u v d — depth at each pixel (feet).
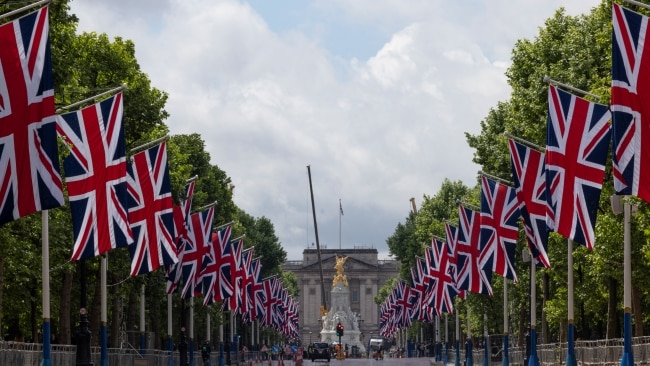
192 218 311.88
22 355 202.28
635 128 162.50
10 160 157.69
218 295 337.72
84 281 227.81
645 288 275.39
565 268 325.83
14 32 157.99
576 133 195.93
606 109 194.59
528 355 308.40
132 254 239.91
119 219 200.44
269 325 636.89
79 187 198.39
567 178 196.24
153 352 340.39
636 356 229.86
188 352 425.28
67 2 224.12
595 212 195.11
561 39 327.67
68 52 228.43
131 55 368.07
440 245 355.56
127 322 400.06
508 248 266.16
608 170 265.75
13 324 357.20
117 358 292.61
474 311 437.58
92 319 315.58
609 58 262.47
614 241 269.44
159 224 241.55
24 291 294.66
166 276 303.48
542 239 229.04
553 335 460.96
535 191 229.66
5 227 227.61
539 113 305.12
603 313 364.99
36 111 158.40
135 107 327.26
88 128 199.52
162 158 242.58
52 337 372.58
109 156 200.34
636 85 162.30
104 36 335.26
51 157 158.71
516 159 230.68
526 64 331.57
